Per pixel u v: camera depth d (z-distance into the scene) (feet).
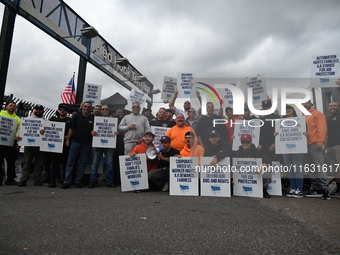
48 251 6.26
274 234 7.70
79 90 37.24
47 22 30.17
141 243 6.85
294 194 15.74
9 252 6.18
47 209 11.08
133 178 17.35
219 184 15.71
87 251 6.27
